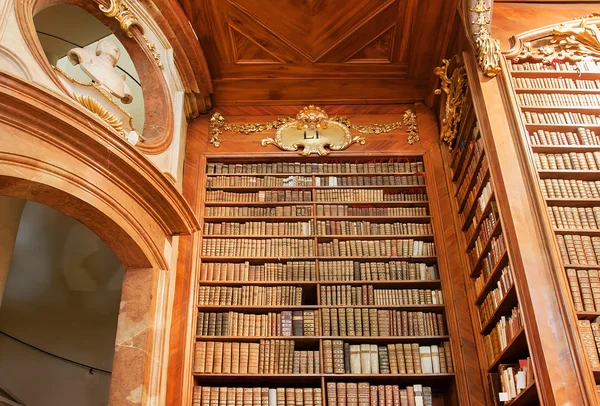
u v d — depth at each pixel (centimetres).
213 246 606
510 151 509
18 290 790
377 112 713
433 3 605
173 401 511
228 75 688
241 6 617
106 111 475
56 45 680
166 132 574
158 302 511
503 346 484
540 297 430
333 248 607
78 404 751
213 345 547
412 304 575
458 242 606
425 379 547
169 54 618
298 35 648
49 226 802
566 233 473
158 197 512
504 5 620
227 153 674
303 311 569
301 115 702
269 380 546
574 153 516
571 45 585
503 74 553
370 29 645
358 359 543
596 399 381
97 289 797
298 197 643
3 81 372
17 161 389
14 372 763
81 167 444
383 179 658
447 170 654
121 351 479
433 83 684
